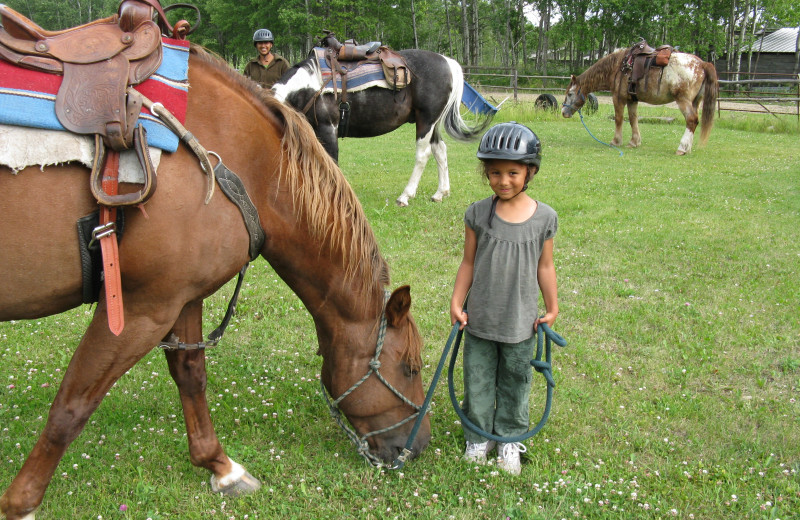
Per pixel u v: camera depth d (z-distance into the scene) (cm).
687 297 454
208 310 424
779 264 520
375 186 831
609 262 530
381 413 228
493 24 4603
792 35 4003
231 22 4088
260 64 838
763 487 247
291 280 221
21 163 158
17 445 262
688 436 287
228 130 193
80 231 169
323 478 246
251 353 365
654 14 3866
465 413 265
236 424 287
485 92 2588
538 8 4422
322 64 618
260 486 240
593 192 802
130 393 313
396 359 225
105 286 170
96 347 182
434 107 682
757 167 993
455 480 247
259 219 203
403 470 252
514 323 239
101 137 165
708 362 358
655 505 235
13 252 164
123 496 238
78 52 171
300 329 401
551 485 246
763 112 1697
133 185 172
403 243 576
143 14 182
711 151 1191
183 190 178
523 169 221
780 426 293
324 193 207
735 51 3994
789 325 404
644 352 370
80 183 167
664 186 838
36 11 4953
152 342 189
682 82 1135
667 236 600
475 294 245
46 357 355
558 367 352
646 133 1490
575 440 280
